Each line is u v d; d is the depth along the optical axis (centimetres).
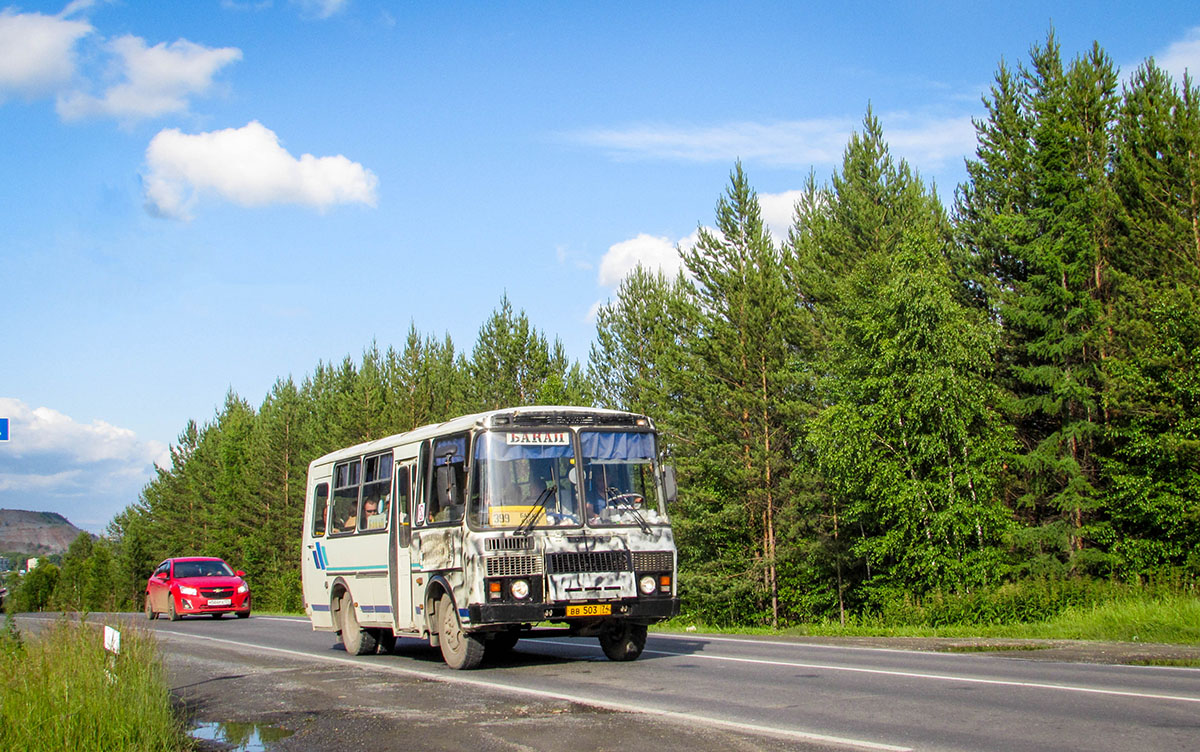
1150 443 2758
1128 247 3219
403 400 5978
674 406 4344
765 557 3806
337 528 1720
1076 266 3155
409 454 1439
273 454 7275
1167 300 2759
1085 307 3170
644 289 5047
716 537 4034
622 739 745
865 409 3102
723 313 3928
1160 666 1165
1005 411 3312
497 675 1196
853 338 3303
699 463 3897
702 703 916
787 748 695
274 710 982
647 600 1251
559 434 1274
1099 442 3183
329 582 1738
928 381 2884
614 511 1270
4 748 729
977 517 2900
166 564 3162
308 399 8094
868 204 3819
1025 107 3612
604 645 1365
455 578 1246
